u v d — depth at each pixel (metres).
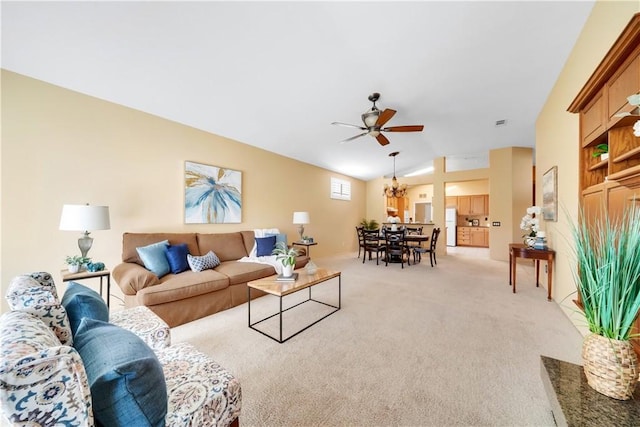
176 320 2.38
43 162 2.43
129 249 2.76
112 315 1.64
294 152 5.05
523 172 5.72
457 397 1.41
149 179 3.16
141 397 0.71
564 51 2.40
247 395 1.44
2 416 0.54
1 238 2.23
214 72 2.49
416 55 2.38
